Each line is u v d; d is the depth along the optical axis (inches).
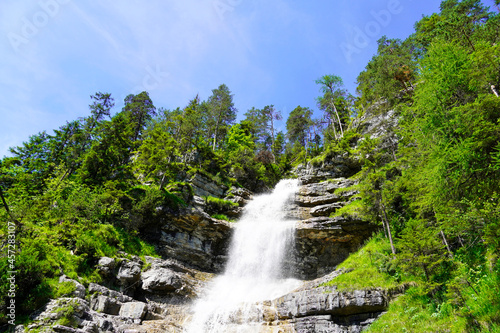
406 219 886.4
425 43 1142.3
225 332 713.6
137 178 1381.6
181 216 1054.4
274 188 1759.4
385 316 613.9
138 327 618.5
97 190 994.7
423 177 510.3
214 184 1411.2
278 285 998.4
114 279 748.6
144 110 2033.7
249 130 2305.6
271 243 1129.4
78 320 516.7
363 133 1670.8
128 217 965.2
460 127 453.4
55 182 962.1
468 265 558.6
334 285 724.0
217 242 1152.2
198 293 874.1
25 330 458.6
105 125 1269.7
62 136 1365.7
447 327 469.1
